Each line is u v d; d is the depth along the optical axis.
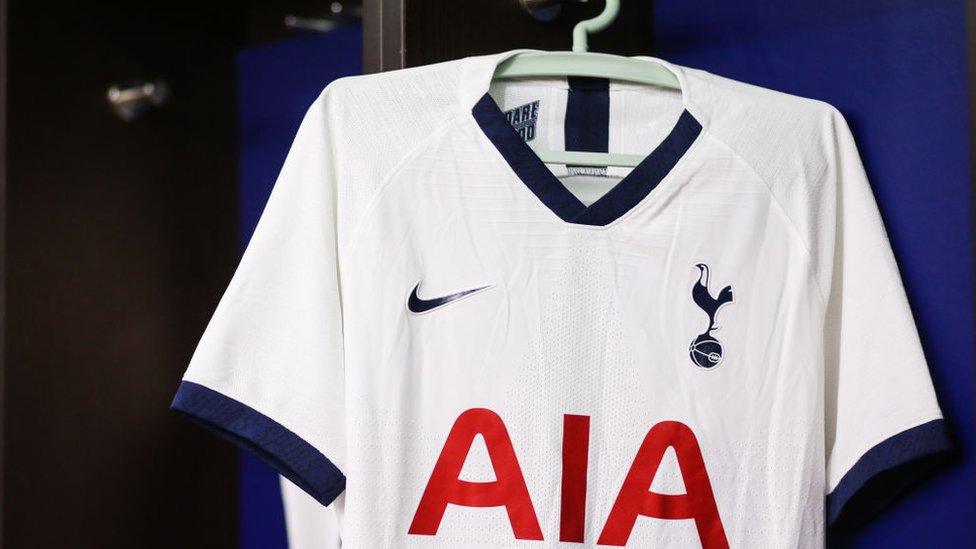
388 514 0.85
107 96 1.47
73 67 1.42
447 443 0.86
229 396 0.86
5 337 1.32
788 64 1.10
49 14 1.39
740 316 0.90
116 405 1.47
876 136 1.00
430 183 0.88
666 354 0.89
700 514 0.88
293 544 1.07
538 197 0.89
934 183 0.94
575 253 0.89
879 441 0.89
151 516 1.52
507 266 0.88
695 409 0.89
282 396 0.87
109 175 1.47
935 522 0.96
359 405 0.85
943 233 0.94
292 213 0.89
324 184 0.88
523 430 0.87
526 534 0.86
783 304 0.91
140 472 1.50
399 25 0.98
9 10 1.34
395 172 0.88
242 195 1.64
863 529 1.04
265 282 0.88
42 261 1.37
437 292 0.88
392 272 0.87
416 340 0.87
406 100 0.90
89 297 1.43
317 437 0.86
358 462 0.85
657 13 1.27
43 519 1.36
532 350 0.87
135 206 1.50
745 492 0.89
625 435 0.88
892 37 0.98
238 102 1.64
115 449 1.47
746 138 0.92
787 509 0.89
